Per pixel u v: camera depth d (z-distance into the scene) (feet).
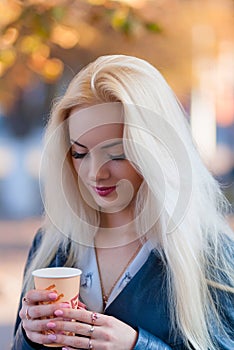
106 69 6.12
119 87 5.98
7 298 21.11
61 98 6.46
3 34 14.75
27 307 5.89
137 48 20.38
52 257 6.84
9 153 47.03
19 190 42.01
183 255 6.17
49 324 5.72
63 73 19.34
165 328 6.17
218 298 6.30
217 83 24.77
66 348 5.80
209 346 6.11
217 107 29.48
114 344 5.72
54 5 14.66
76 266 6.62
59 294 5.76
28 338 6.11
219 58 23.98
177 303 6.15
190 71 22.44
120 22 14.62
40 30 14.76
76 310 5.77
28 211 38.06
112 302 6.29
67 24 15.29
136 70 6.18
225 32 22.57
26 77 19.48
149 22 15.14
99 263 6.53
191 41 22.03
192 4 21.27
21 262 26.30
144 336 5.87
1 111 22.65
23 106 39.73
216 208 6.82
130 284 6.28
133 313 6.23
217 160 35.29
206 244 6.46
